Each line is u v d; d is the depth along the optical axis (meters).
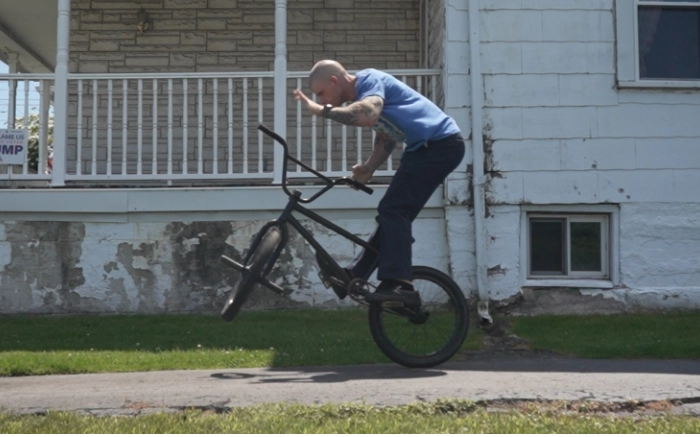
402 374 5.00
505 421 3.89
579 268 7.53
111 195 7.46
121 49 9.60
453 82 7.51
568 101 7.48
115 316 7.30
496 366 5.37
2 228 7.41
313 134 7.74
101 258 7.45
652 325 6.79
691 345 5.95
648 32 7.66
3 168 9.27
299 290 7.46
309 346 5.96
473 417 3.98
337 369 5.26
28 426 3.81
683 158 7.48
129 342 6.23
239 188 7.48
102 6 9.61
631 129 7.48
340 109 4.52
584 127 7.46
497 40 7.49
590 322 6.95
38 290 7.41
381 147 5.19
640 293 7.39
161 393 4.47
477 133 7.38
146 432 3.70
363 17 9.65
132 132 9.55
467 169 7.44
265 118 9.52
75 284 7.43
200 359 5.57
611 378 4.83
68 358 5.57
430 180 4.90
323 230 7.48
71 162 9.54
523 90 7.47
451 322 5.24
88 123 9.58
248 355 5.67
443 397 4.28
